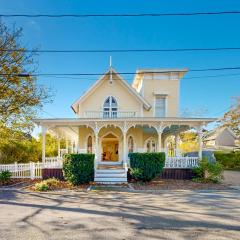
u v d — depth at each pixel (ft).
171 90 91.20
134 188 55.26
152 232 25.30
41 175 69.21
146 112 89.15
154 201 41.34
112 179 63.10
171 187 56.54
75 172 59.93
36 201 41.34
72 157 60.59
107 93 86.02
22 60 71.67
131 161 64.18
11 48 69.87
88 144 83.82
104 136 83.87
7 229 26.20
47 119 69.62
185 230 25.96
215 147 170.40
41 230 25.90
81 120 70.33
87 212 33.65
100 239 23.29
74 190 53.06
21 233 24.93
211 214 32.71
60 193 49.52
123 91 86.12
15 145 93.35
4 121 76.59
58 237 23.79
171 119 70.03
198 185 59.36
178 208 36.22
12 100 71.97
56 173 68.33
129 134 83.92
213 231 25.62
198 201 41.39
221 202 40.65
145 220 29.76
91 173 62.39
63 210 34.81
